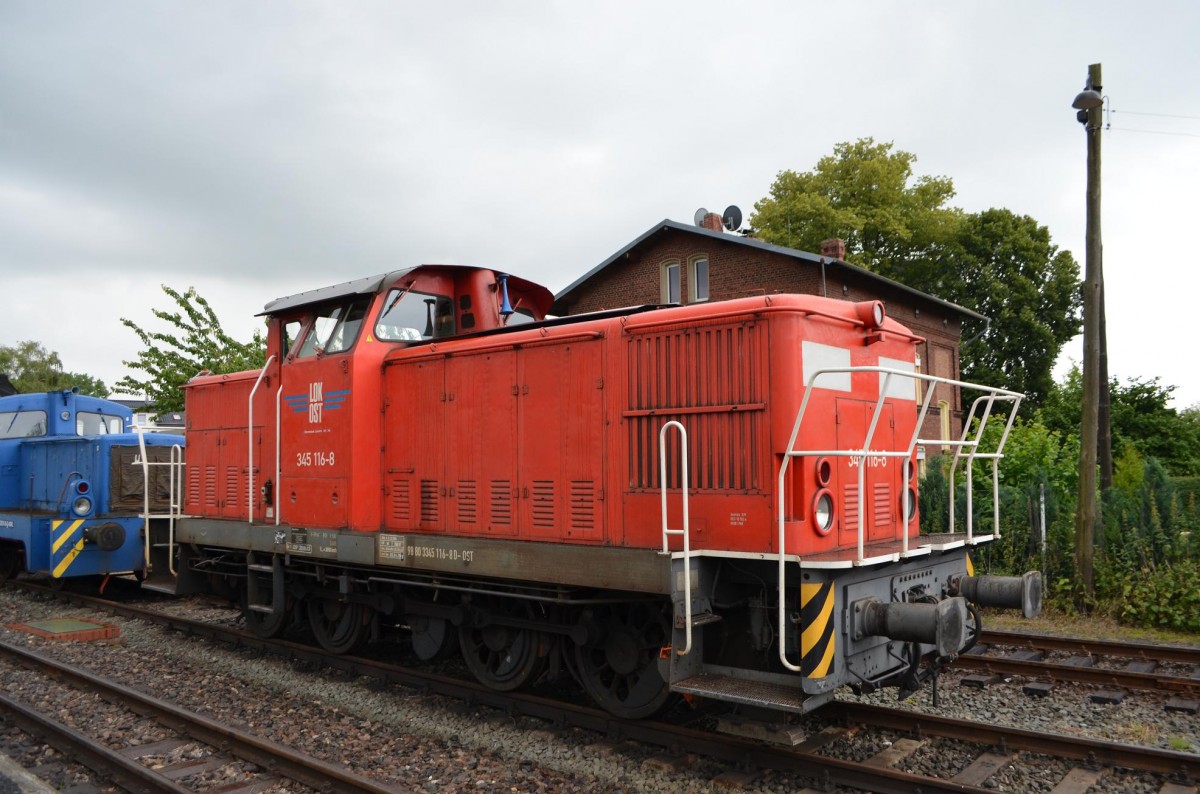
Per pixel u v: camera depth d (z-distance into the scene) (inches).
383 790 183.6
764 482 200.7
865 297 765.9
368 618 304.2
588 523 231.9
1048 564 426.6
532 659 250.1
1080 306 1358.3
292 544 304.7
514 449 250.7
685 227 775.7
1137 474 604.1
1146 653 310.8
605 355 231.5
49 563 461.1
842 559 188.1
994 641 338.0
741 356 206.5
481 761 209.5
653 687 220.8
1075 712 245.3
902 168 1249.4
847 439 218.8
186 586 373.1
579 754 211.5
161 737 231.9
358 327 291.9
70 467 471.8
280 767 203.9
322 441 299.4
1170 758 192.1
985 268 1275.8
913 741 215.8
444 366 272.8
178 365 767.7
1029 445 550.6
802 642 184.4
